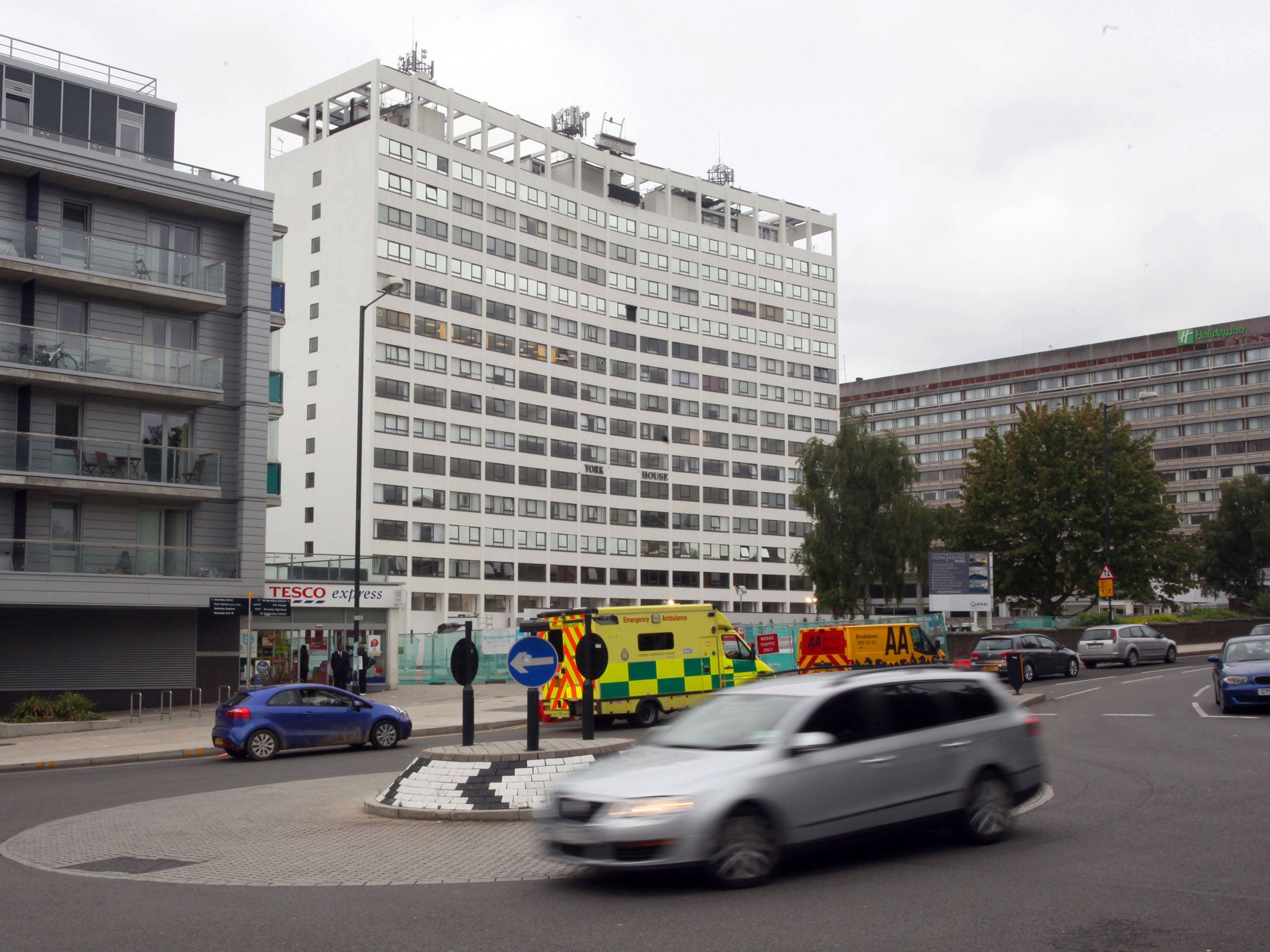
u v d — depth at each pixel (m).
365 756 21.81
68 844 11.80
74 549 31.69
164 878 9.77
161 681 33.16
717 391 97.25
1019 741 10.41
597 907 8.10
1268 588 99.75
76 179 32.25
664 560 91.81
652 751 9.51
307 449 75.50
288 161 79.06
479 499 79.69
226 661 34.34
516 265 83.75
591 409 88.19
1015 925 7.17
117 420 33.16
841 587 64.94
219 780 18.05
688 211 100.38
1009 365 139.12
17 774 20.72
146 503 33.62
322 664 40.28
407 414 75.50
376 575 46.34
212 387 34.19
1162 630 56.53
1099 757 16.50
